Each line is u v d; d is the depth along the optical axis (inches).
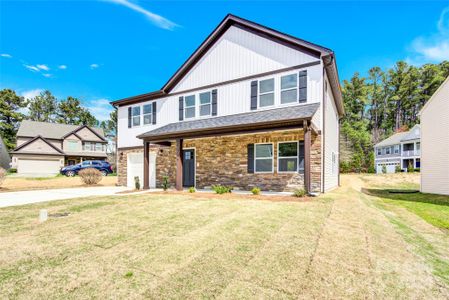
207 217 223.9
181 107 539.2
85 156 1289.4
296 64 413.7
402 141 1337.4
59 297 100.4
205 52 515.8
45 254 142.6
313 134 388.5
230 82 478.0
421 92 1759.4
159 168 552.7
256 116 401.1
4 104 1641.2
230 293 100.8
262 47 448.1
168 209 262.5
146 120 591.5
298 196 328.8
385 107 1889.8
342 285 107.3
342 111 673.6
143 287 106.7
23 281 113.0
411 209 320.5
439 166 463.5
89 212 251.3
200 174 492.7
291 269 121.2
